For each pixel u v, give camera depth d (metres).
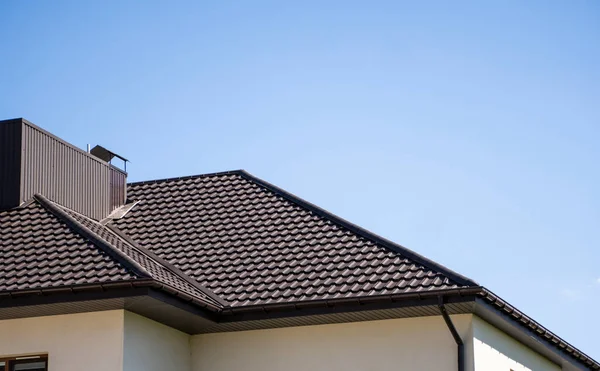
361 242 15.80
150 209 18.39
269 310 14.15
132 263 13.30
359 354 14.66
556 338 17.20
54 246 14.32
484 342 14.84
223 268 15.55
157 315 14.07
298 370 14.89
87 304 13.22
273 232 16.66
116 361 13.42
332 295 14.05
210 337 15.47
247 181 19.06
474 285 13.52
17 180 16.09
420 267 14.52
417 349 14.41
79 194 17.53
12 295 12.92
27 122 16.42
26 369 13.84
